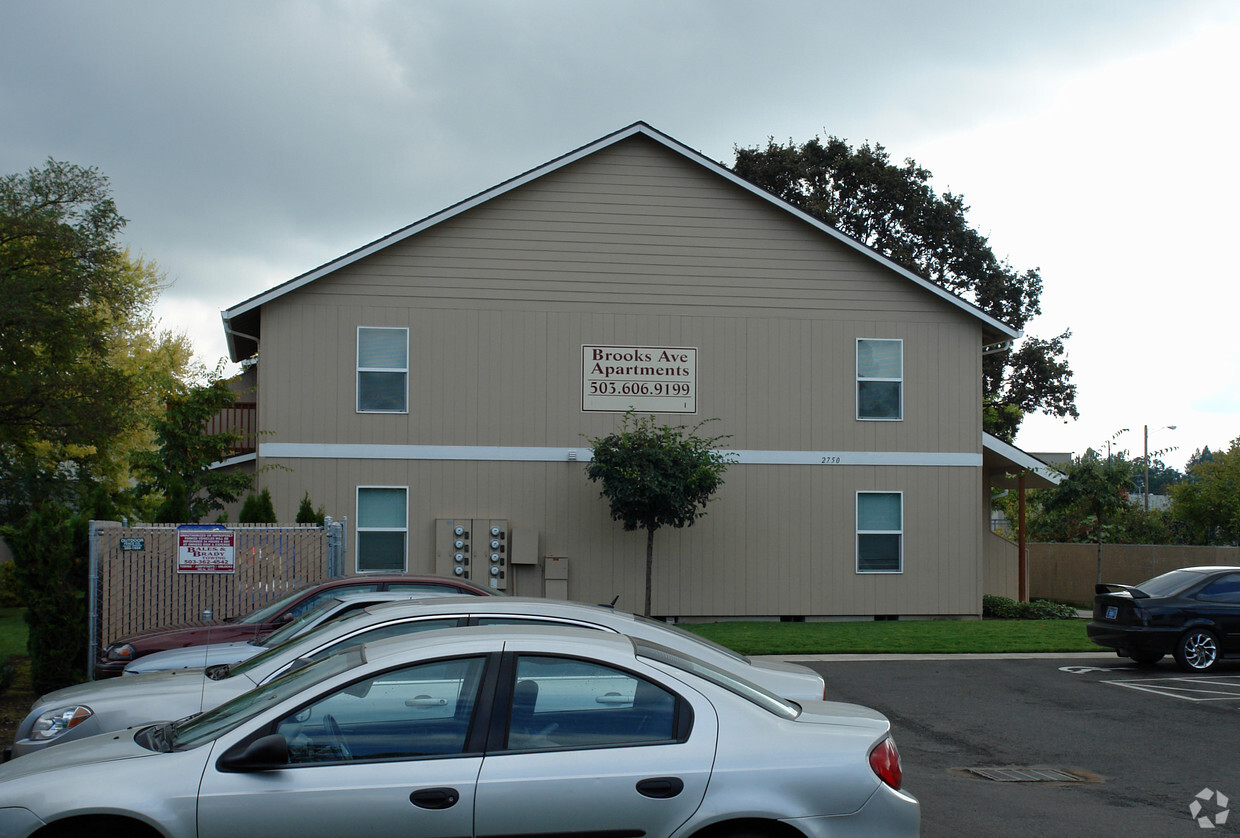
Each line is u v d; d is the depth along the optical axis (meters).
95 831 4.30
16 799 4.29
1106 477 22.16
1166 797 7.95
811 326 19.66
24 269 16.91
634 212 19.27
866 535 19.69
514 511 18.67
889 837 4.71
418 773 4.42
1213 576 14.60
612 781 4.47
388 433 18.44
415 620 6.55
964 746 9.77
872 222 39.34
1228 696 12.34
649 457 17.33
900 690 12.55
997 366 40.47
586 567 18.77
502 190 18.78
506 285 18.88
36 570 11.43
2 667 11.17
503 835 4.39
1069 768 8.93
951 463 19.97
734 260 19.48
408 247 18.69
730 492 19.31
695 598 19.05
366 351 18.50
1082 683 13.14
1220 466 30.14
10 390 16.53
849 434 19.67
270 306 18.33
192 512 17.34
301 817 4.32
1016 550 22.59
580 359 18.97
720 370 19.36
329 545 13.34
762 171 38.56
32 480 18.89
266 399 18.19
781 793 4.58
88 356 18.17
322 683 4.61
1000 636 17.06
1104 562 25.59
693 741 4.63
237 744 4.46
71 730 6.48
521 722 4.59
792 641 16.17
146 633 10.05
